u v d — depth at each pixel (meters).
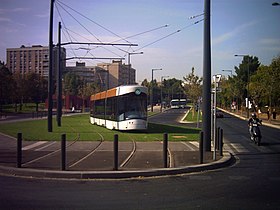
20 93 82.06
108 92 33.53
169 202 8.31
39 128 32.12
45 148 18.14
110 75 120.75
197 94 60.12
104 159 14.40
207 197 8.84
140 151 17.09
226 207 7.88
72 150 17.28
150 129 32.44
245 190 9.66
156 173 11.84
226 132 31.28
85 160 14.12
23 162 13.55
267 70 50.09
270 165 14.05
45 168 12.23
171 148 18.33
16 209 7.61
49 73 28.16
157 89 158.25
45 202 8.25
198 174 12.12
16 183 10.46
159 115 71.19
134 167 12.58
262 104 71.88
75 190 9.59
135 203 8.21
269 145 21.12
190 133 27.81
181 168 12.32
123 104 28.62
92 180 11.02
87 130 30.14
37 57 117.75
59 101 34.69
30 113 74.88
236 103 91.06
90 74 140.12
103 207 7.84
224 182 10.76
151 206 7.94
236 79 92.50
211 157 15.12
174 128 34.03
